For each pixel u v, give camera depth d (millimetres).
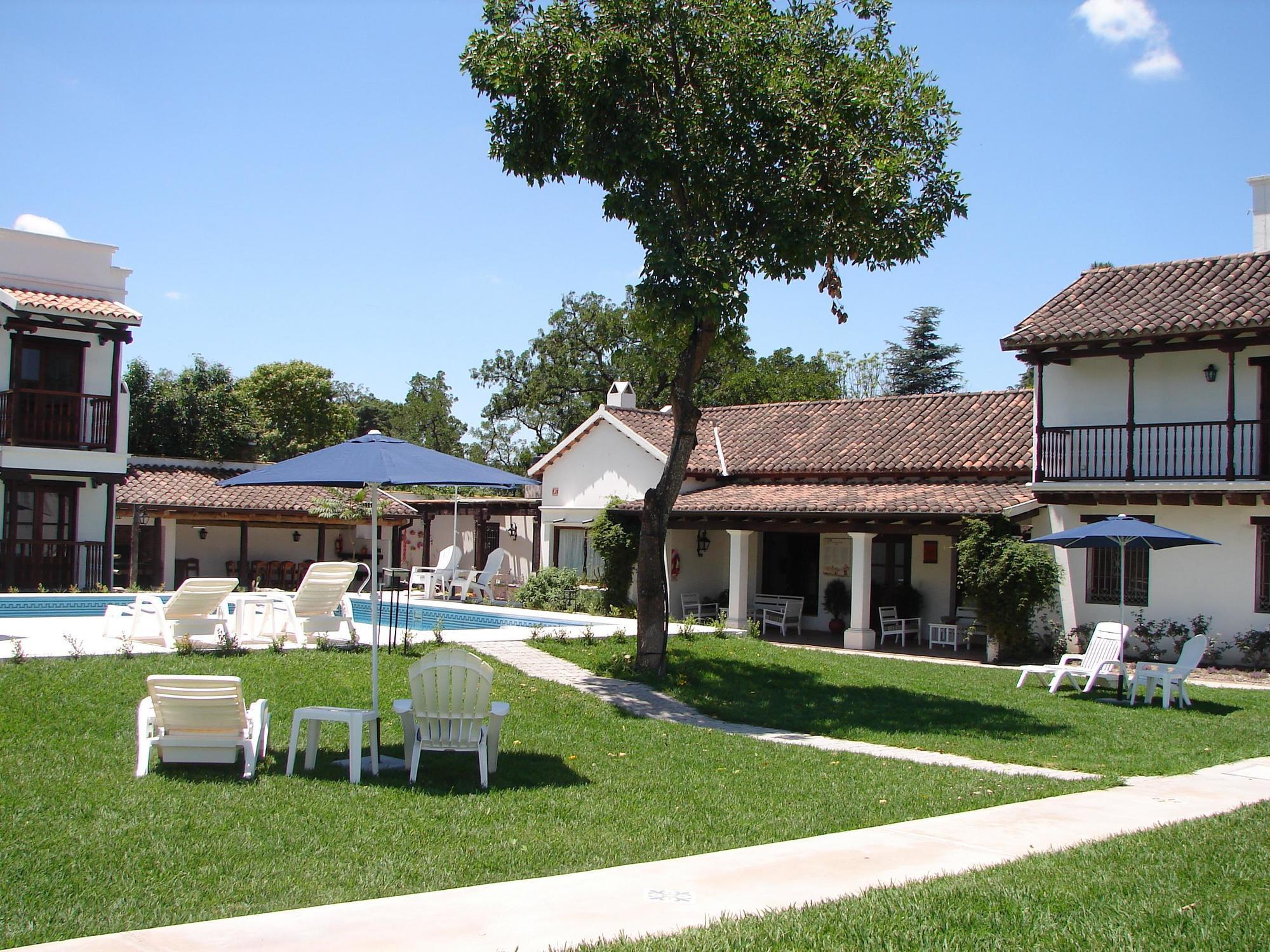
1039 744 12078
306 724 11328
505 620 22203
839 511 22172
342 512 22047
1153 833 7570
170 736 9023
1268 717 14258
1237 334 19328
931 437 25750
